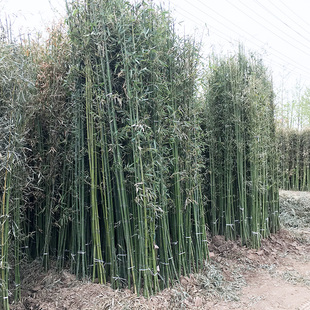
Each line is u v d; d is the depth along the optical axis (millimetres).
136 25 2797
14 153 2352
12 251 2752
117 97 2693
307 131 9055
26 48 3305
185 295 2891
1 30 2582
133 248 2820
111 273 2795
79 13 2812
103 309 2451
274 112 5086
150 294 2754
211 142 4512
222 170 4609
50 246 3373
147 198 2684
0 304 2381
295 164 9250
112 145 2717
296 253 4512
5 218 2330
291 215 6379
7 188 2348
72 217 3061
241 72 4523
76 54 2824
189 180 3365
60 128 3146
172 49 3131
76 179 2951
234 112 4426
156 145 2873
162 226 2941
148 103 2805
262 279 3592
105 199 2836
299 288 3334
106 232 2871
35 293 2785
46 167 3203
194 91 3490
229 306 2883
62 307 2521
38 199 3309
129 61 2654
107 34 2775
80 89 2924
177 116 3150
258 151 4492
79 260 2980
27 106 2582
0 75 2328
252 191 4461
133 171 2691
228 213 4484
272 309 2842
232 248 4289
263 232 4754
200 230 3645
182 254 3213
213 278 3367
